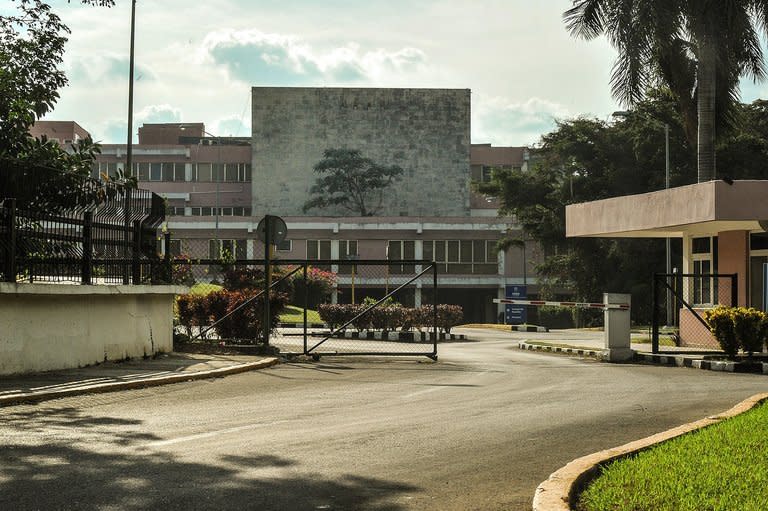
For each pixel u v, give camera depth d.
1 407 10.89
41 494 6.22
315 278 58.62
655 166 54.84
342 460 7.64
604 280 56.47
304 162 96.19
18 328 13.70
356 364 18.53
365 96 97.00
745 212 21.06
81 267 15.41
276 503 6.10
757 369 18.20
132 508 5.88
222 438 8.67
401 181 97.25
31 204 14.40
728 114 27.03
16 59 20.88
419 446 8.38
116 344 16.45
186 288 19.06
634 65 25.72
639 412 11.02
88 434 8.83
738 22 24.86
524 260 71.06
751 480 6.38
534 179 60.69
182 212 94.69
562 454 8.08
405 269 77.81
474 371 17.31
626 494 5.98
